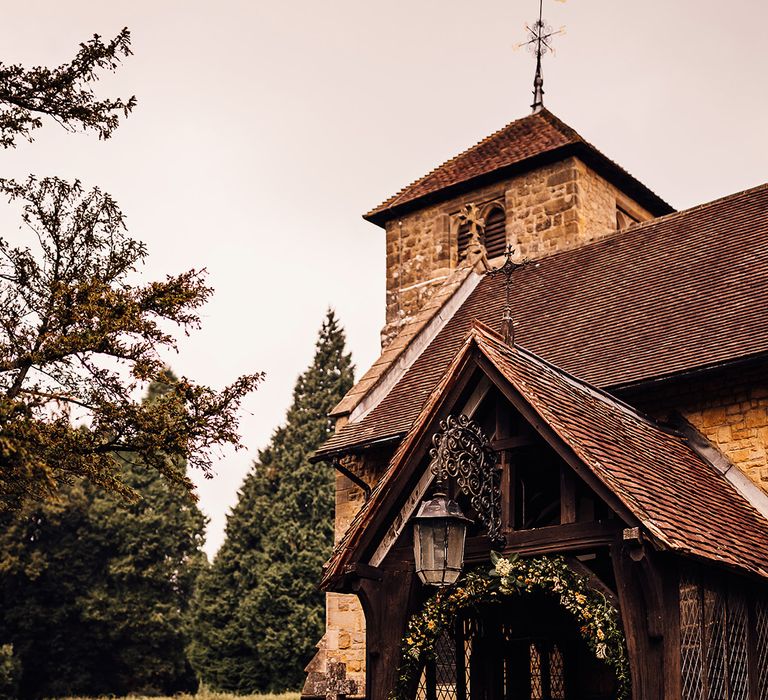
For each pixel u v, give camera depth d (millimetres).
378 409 17297
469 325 18625
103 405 11398
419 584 10242
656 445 11406
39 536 43500
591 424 10094
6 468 10469
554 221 22125
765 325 13117
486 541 9805
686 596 8992
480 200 23422
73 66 11305
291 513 44219
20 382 10969
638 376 13500
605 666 11945
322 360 50844
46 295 11219
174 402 11805
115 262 11664
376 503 10000
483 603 11008
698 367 12844
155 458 11773
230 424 11930
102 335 10977
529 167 22594
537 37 25828
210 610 43656
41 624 42469
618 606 8906
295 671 41625
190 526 47281
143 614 43938
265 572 42875
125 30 11414
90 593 43000
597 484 8828
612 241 18500
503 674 11562
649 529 8359
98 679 43250
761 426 12570
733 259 15445
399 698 9828
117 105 11609
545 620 11477
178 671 45125
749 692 9766
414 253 24219
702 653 9055
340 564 10023
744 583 10062
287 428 48125
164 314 11750
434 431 9977
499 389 9680
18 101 11242
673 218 17891
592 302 16688
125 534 44406
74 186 11570
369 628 10094
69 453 11266
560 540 9258
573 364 14875
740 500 11844
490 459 9672
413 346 18625
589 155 22203
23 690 42344
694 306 14742
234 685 42250
